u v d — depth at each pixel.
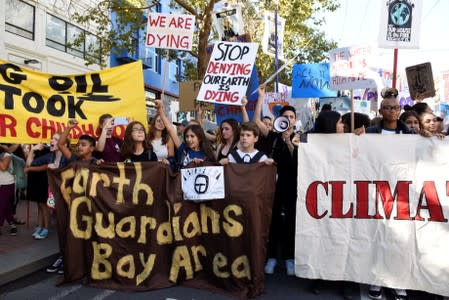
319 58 20.27
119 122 6.46
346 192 4.14
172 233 4.32
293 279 4.56
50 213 6.25
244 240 4.12
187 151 4.91
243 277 4.10
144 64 23.98
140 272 4.31
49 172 4.51
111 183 4.41
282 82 22.91
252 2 15.21
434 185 3.96
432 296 4.06
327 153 4.22
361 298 4.02
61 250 4.46
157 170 4.40
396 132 4.64
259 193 4.12
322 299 4.00
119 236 4.36
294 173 4.69
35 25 15.80
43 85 5.45
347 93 13.02
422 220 3.95
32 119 5.27
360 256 4.04
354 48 4.69
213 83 5.69
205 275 4.30
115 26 20.31
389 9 5.46
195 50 17.61
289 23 15.24
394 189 4.04
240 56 5.65
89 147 5.04
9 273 4.51
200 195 4.19
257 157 4.43
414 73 7.22
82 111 5.69
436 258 3.88
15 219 7.12
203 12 13.95
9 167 6.29
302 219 4.20
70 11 17.58
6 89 5.13
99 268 4.38
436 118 5.05
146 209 4.39
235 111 7.07
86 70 19.02
